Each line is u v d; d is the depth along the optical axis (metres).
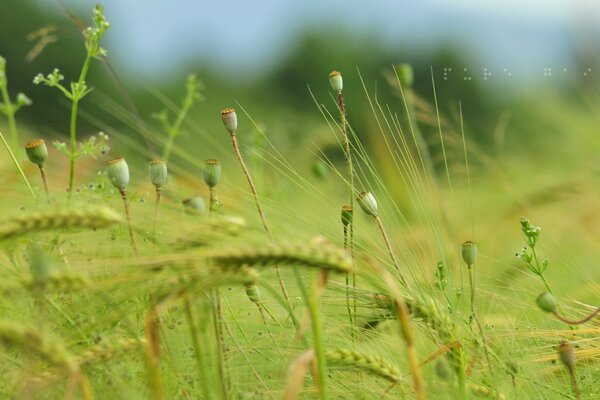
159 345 1.01
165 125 1.46
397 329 1.14
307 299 0.99
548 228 1.84
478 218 1.99
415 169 1.21
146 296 1.02
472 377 1.14
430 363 1.10
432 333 1.10
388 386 1.11
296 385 0.97
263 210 1.09
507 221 1.88
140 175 1.28
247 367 1.10
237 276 0.98
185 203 1.04
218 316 1.06
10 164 1.28
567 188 1.98
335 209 1.15
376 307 1.10
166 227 1.03
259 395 1.06
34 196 1.06
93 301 1.01
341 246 1.10
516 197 1.98
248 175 1.11
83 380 0.97
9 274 1.03
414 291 1.10
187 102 1.48
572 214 1.88
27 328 0.95
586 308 1.24
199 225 0.99
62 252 1.08
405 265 1.12
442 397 1.10
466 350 1.11
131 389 1.04
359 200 1.11
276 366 1.10
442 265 1.14
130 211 1.05
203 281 0.97
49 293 0.99
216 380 1.05
